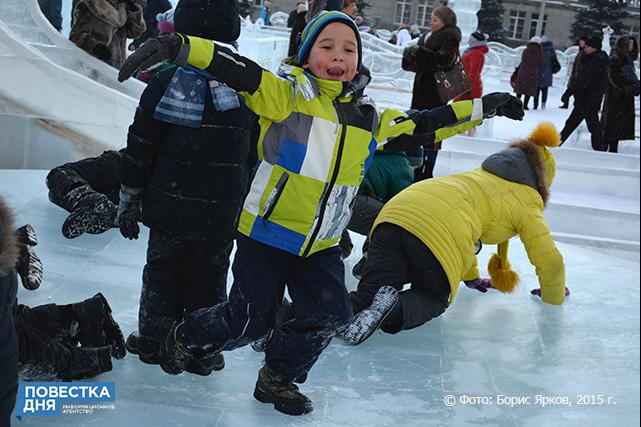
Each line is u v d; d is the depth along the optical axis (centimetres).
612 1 4959
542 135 491
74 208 540
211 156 327
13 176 674
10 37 715
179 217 332
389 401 362
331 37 294
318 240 305
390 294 416
